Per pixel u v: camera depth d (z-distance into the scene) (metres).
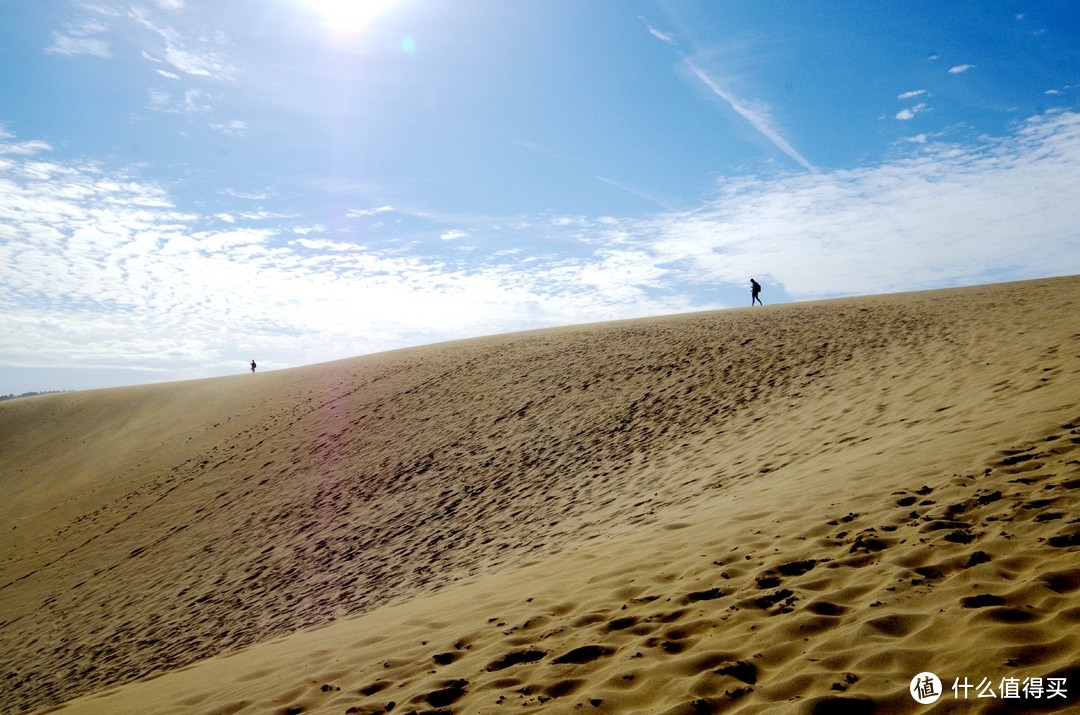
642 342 20.53
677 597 4.21
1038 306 14.27
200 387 33.78
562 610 4.55
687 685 3.07
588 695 3.19
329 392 24.78
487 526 10.65
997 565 3.49
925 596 3.36
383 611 6.56
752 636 3.42
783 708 2.70
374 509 13.32
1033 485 4.47
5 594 15.41
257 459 19.81
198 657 8.80
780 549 4.59
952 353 12.04
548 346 23.12
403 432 17.84
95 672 9.70
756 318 21.19
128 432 28.66
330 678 4.26
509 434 15.40
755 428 11.41
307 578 10.92
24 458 29.12
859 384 12.02
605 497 10.27
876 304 20.33
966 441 6.07
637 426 13.76
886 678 2.75
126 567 14.81
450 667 3.97
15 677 10.56
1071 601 2.94
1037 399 6.94
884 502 4.95
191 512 17.16
